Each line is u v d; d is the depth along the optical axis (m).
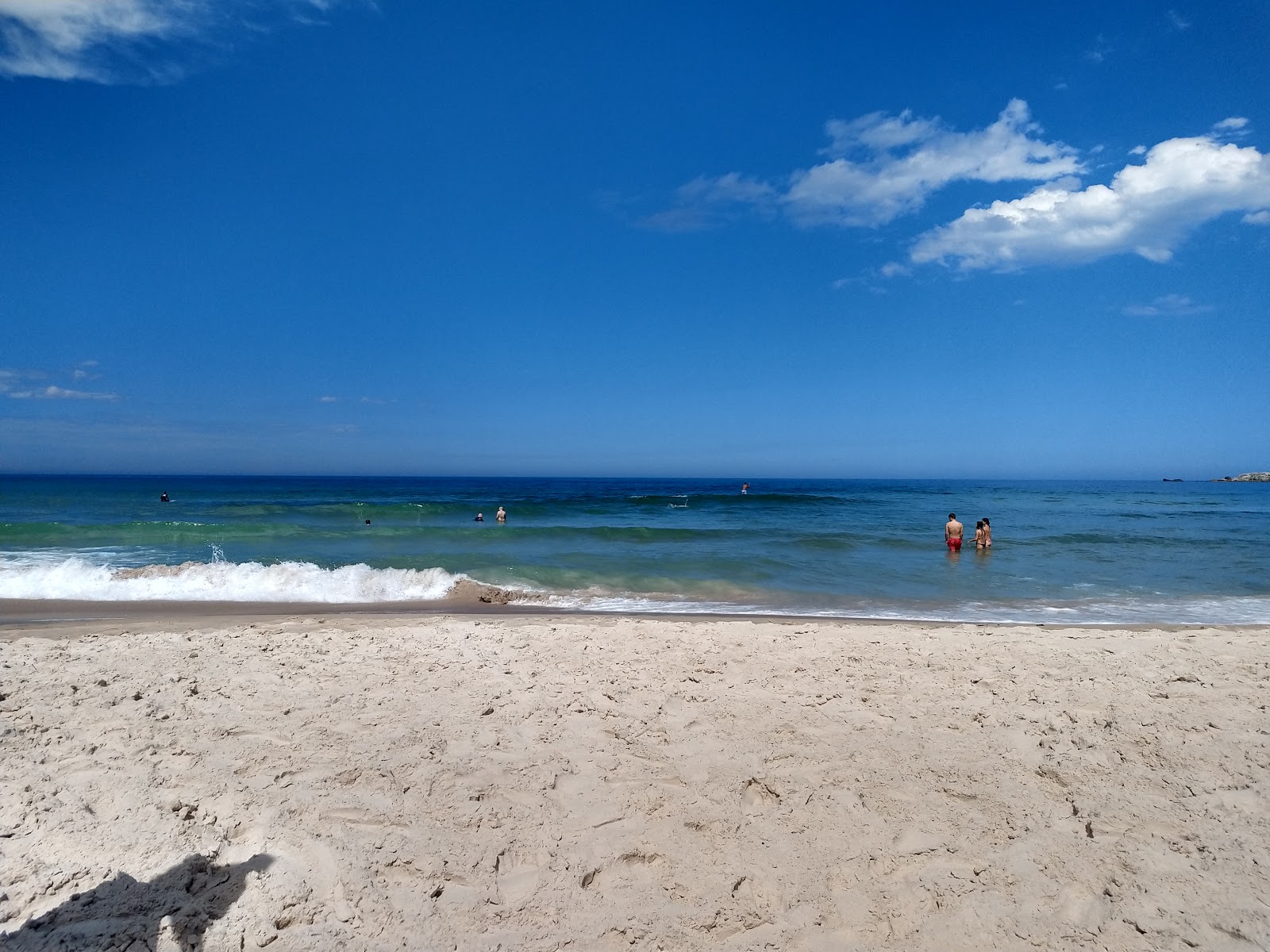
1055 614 10.80
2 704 4.95
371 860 3.20
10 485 80.88
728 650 6.69
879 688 5.51
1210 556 17.58
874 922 2.91
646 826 3.52
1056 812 3.69
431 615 9.75
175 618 9.29
